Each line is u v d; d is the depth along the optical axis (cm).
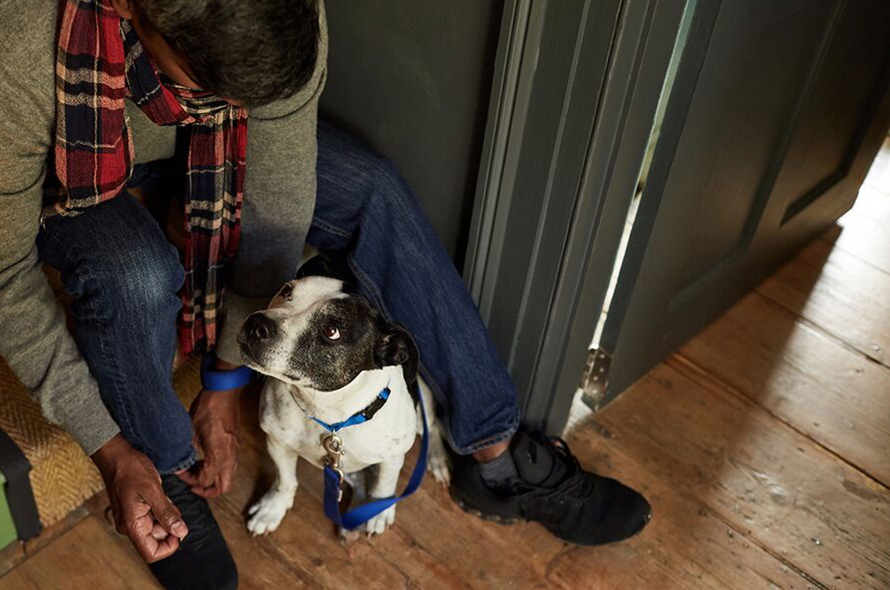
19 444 150
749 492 182
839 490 184
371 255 158
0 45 99
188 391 175
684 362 208
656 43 123
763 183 189
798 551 172
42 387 126
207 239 140
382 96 162
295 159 136
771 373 207
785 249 228
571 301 158
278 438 149
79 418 130
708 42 130
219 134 128
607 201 141
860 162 229
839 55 176
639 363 195
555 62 129
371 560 162
